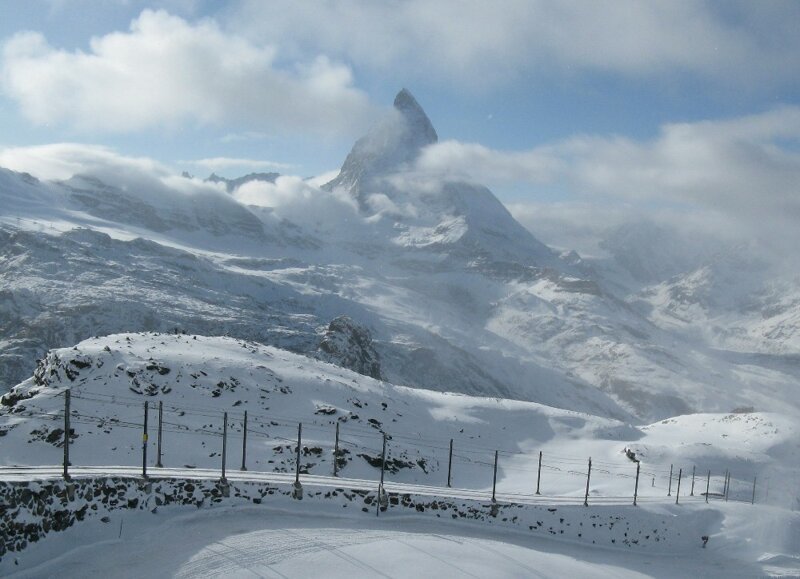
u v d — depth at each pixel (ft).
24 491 106.83
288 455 212.43
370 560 113.91
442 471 236.22
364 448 229.66
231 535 119.96
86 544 110.32
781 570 173.06
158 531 118.93
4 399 244.22
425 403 318.86
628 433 326.85
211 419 230.27
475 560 122.11
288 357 323.78
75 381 243.81
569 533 173.27
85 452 195.42
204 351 294.05
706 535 194.29
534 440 301.63
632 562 161.58
